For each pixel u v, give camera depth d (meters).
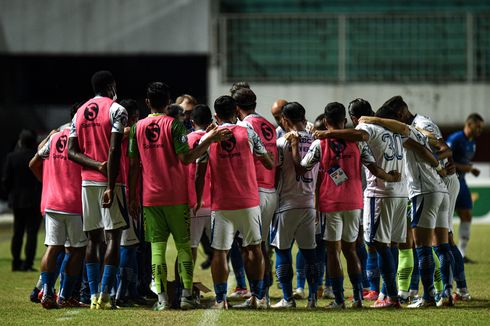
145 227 29.88
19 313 29.09
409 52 100.12
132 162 29.73
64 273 30.42
